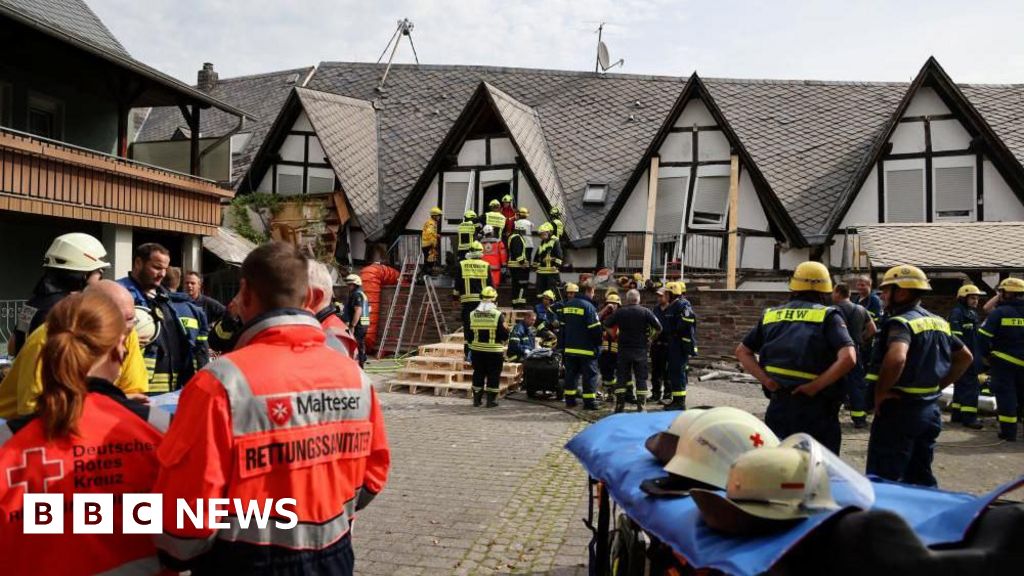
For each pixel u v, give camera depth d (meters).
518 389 13.73
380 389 13.66
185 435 2.27
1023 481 2.43
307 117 23.08
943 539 2.46
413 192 21.94
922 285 5.31
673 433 3.42
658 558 3.23
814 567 2.34
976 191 18.53
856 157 20.75
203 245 18.98
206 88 31.75
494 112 21.53
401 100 27.27
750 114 22.69
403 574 4.82
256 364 2.40
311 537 2.44
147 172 15.27
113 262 14.80
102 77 16.34
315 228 22.27
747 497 2.52
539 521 5.93
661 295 11.59
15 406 3.01
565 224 20.91
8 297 15.60
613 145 23.20
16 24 12.69
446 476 7.34
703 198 20.44
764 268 19.81
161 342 5.67
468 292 14.66
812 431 4.93
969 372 10.51
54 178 13.16
